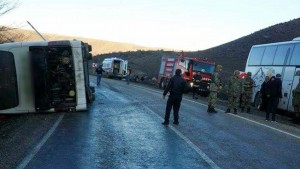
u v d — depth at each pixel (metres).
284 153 10.02
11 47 16.03
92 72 77.81
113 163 8.42
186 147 10.20
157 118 15.53
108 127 13.12
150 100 23.45
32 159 8.66
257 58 23.94
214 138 11.65
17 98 16.02
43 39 20.16
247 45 72.50
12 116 16.58
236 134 12.56
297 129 14.88
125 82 48.97
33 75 16.11
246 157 9.34
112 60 59.22
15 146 10.07
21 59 16.09
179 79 13.88
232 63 64.69
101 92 28.67
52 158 8.78
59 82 16.47
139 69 73.12
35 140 10.85
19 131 12.36
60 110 16.61
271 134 12.97
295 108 17.56
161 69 38.44
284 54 20.92
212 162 8.70
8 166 8.08
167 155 9.25
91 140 10.88
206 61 31.55
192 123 14.53
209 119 15.91
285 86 20.17
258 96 22.86
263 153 9.89
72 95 16.64
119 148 9.90
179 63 33.03
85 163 8.38
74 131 12.30
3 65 15.90
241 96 19.92
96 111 17.36
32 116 15.90
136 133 12.07
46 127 13.08
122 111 17.58
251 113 20.09
